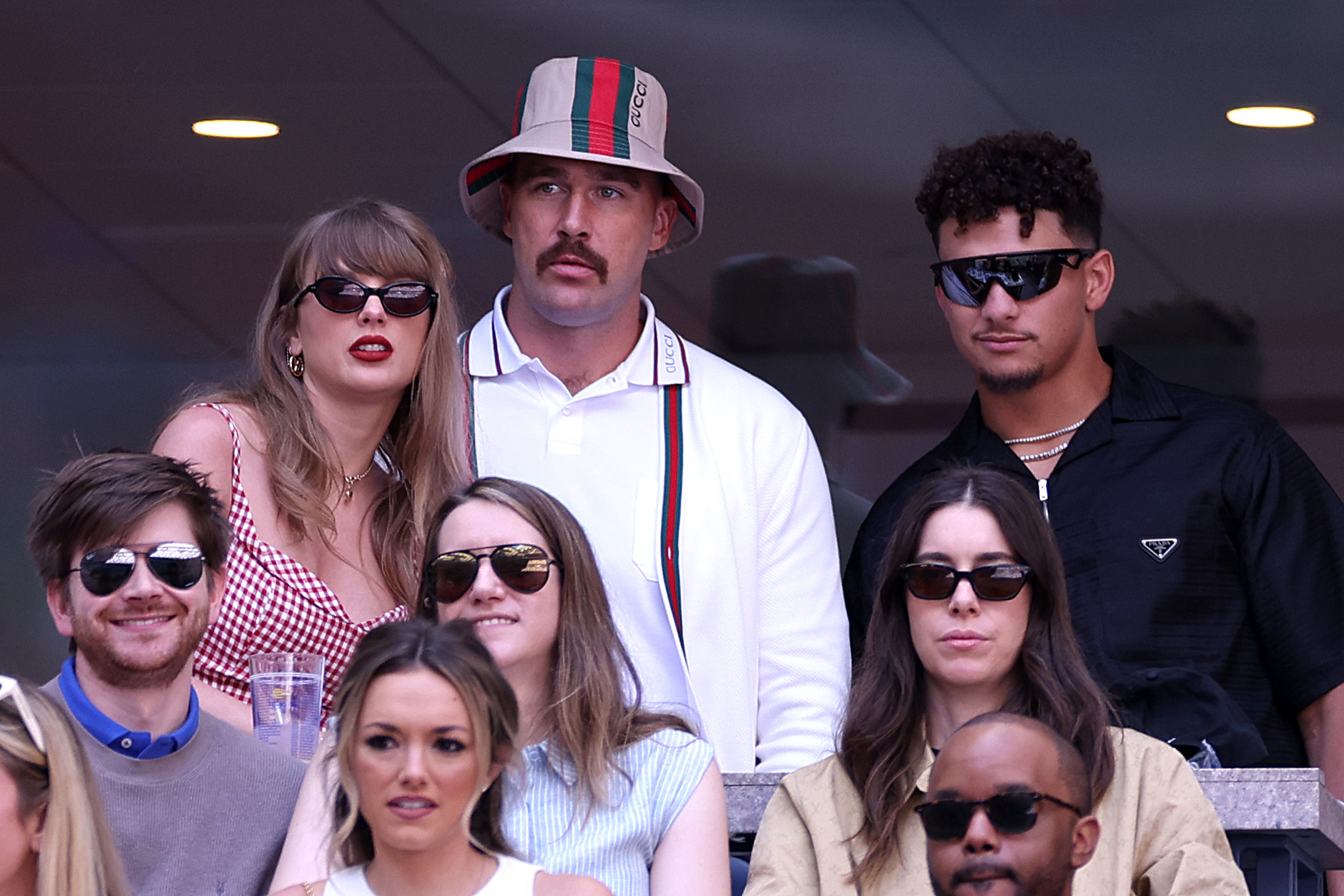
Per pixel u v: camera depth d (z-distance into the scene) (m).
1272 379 20.55
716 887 11.70
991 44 20.91
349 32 21.75
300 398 14.09
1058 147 15.80
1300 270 20.52
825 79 21.20
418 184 21.84
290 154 22.05
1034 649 12.25
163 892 11.57
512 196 16.14
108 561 11.47
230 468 13.77
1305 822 11.96
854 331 20.75
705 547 15.46
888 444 20.39
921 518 12.48
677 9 21.30
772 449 15.97
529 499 12.30
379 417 14.33
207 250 22.23
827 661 15.64
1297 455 15.91
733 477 15.73
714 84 21.33
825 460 20.41
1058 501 15.83
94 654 11.52
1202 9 20.50
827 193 21.12
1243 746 13.43
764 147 21.27
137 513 11.52
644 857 11.77
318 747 12.20
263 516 13.82
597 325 15.88
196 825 11.74
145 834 11.57
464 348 16.23
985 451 16.30
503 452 15.76
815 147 21.20
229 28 21.80
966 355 16.00
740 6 21.20
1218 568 15.53
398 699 10.04
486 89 21.72
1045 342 15.63
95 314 22.36
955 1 20.83
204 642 13.45
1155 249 20.78
